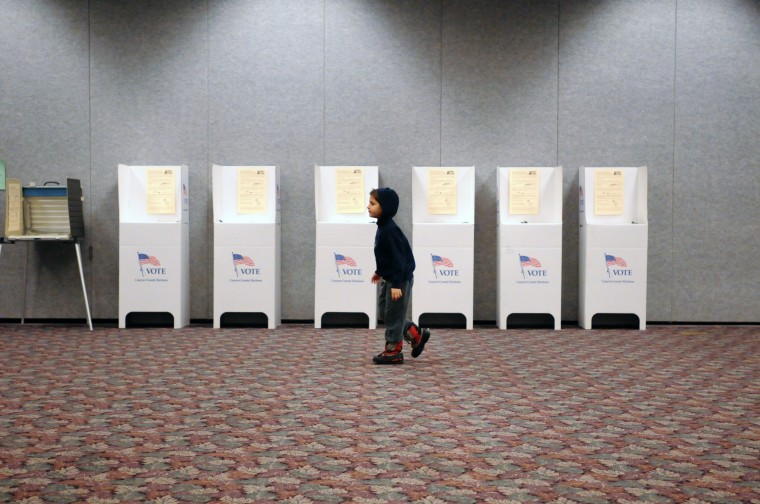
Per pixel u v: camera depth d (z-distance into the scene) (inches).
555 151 277.9
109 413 136.6
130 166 269.6
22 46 278.2
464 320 272.8
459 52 278.2
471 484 97.3
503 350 214.5
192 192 278.2
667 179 277.3
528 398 150.1
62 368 182.9
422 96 278.4
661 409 141.1
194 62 279.1
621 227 258.1
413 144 278.5
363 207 266.7
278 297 271.9
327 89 278.5
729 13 276.5
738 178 277.0
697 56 277.1
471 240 255.8
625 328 270.4
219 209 266.1
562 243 275.6
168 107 279.1
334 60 278.8
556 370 182.2
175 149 279.0
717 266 277.6
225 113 278.7
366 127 278.5
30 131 278.5
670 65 277.1
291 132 278.8
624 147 277.4
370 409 139.9
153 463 106.1
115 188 278.5
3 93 278.2
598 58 277.3
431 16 278.2
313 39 279.1
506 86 278.2
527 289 258.7
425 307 256.7
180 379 169.2
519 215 265.9
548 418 133.6
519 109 278.2
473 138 278.5
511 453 111.7
